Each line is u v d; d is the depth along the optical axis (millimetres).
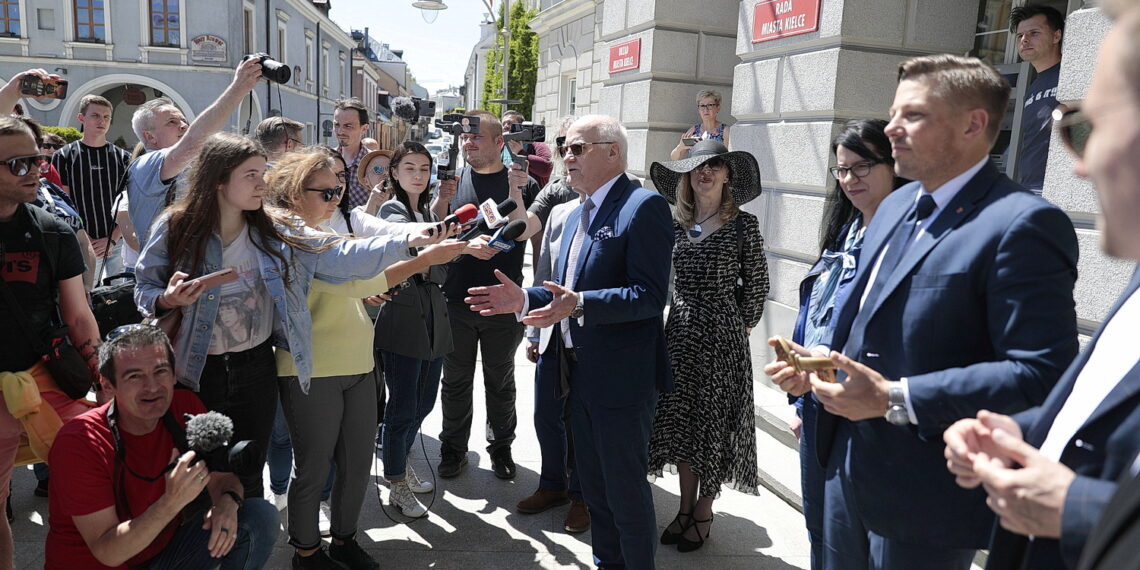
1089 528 1000
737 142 5832
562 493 3600
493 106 25641
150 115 4176
